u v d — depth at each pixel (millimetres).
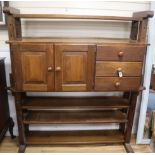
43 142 1877
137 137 2025
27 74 1511
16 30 1603
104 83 1567
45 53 1468
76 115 1912
